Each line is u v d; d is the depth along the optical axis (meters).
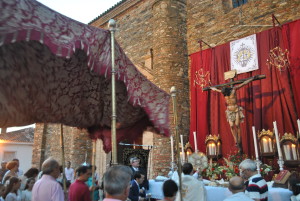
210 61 8.24
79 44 1.84
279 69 6.64
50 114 2.31
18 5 1.51
